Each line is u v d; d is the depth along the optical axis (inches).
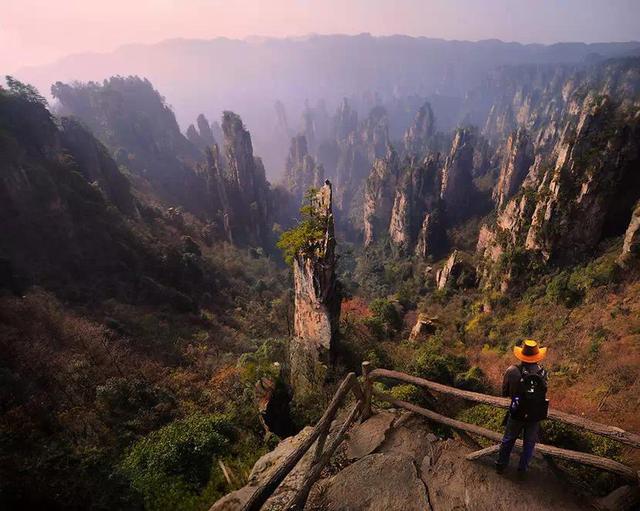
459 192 5147.6
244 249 4532.5
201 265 2783.0
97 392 803.4
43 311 1262.3
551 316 1704.0
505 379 231.0
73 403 758.5
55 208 1979.6
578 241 2003.0
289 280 3567.9
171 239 3181.6
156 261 2365.9
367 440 302.2
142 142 5753.0
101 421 706.8
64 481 343.0
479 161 6515.8
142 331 1508.4
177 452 504.7
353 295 3004.4
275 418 806.5
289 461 245.1
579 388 989.2
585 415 822.5
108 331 1294.3
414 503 242.1
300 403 849.5
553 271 2050.9
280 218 6437.0
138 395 836.0
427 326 2034.9
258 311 2415.1
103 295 1779.0
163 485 453.7
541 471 250.1
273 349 1219.2
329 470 289.1
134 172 4909.0
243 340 1743.4
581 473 315.6
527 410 221.1
